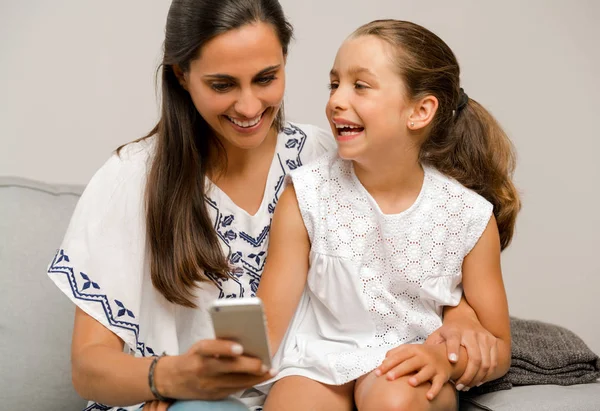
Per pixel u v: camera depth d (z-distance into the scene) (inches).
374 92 48.5
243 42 45.5
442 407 46.4
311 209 51.3
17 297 59.2
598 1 90.9
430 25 87.2
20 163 78.0
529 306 94.7
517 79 90.0
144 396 43.5
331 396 48.8
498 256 52.9
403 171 51.1
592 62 91.6
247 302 36.1
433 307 52.8
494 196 54.5
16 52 76.8
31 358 58.4
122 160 52.4
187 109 51.0
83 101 78.8
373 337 51.7
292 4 83.4
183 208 50.2
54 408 58.7
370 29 49.8
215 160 53.4
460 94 54.0
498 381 51.9
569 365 54.1
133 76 80.0
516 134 90.6
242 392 51.5
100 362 45.6
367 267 51.7
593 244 94.3
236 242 53.1
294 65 84.4
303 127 58.6
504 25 89.1
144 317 52.0
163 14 80.3
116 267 50.1
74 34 77.9
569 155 92.3
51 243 61.3
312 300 53.3
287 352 52.2
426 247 51.4
